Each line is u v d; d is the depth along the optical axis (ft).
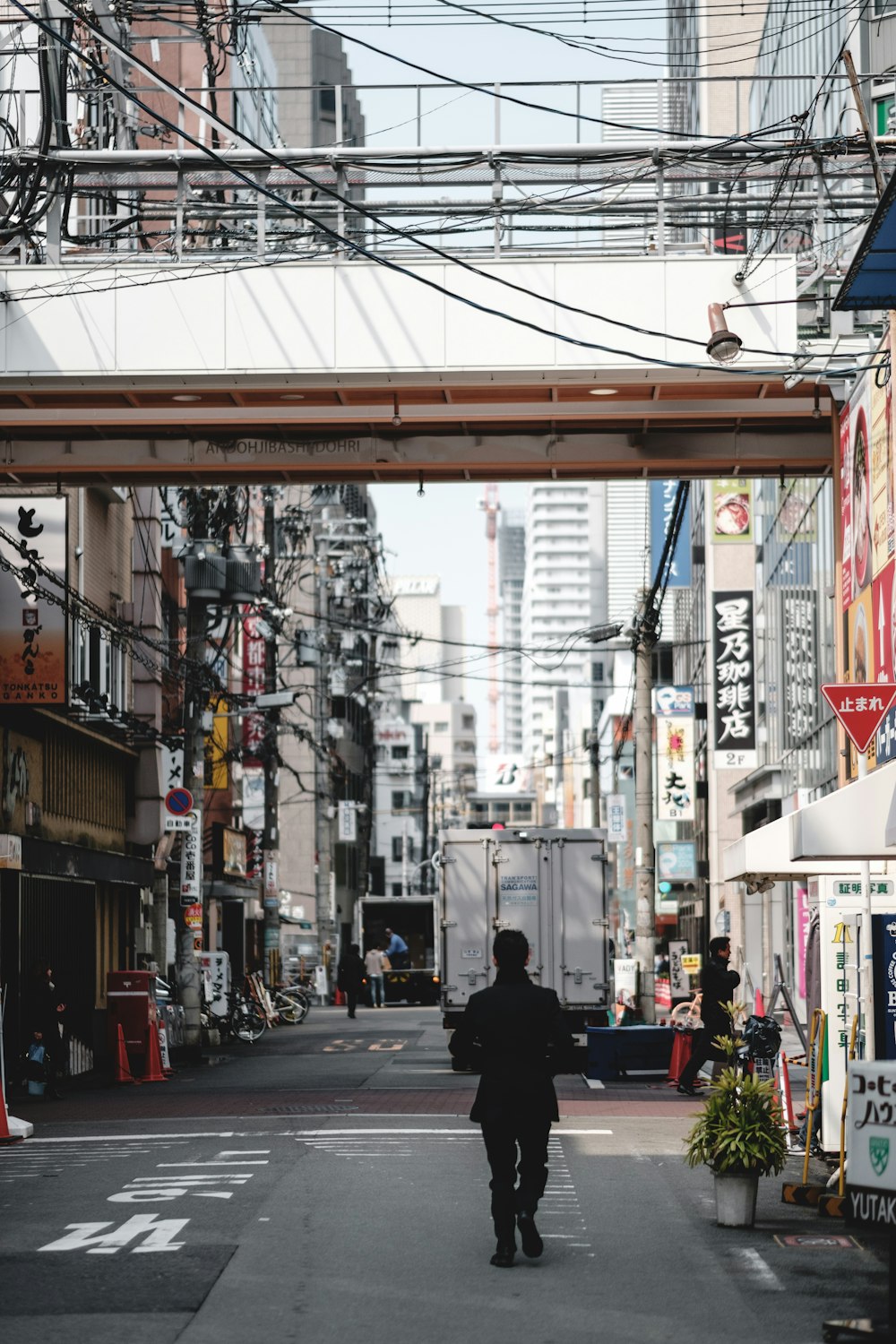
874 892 51.11
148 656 127.54
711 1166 40.96
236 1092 81.82
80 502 109.29
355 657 218.59
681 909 255.91
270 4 79.46
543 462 85.30
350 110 225.15
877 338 77.30
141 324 77.05
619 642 488.44
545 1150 36.19
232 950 199.93
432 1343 28.02
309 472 86.69
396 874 422.41
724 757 159.33
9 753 94.94
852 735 54.44
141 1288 32.60
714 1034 78.07
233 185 78.84
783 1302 31.76
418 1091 79.97
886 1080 29.19
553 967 93.45
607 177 78.43
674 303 77.10
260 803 208.44
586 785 410.52
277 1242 37.70
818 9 116.06
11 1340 28.07
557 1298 31.86
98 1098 82.23
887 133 77.46
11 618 88.58
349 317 77.20
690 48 225.56
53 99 76.23
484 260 77.36
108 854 114.42
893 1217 28.63
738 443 86.07
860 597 80.18
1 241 78.38
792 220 79.66
